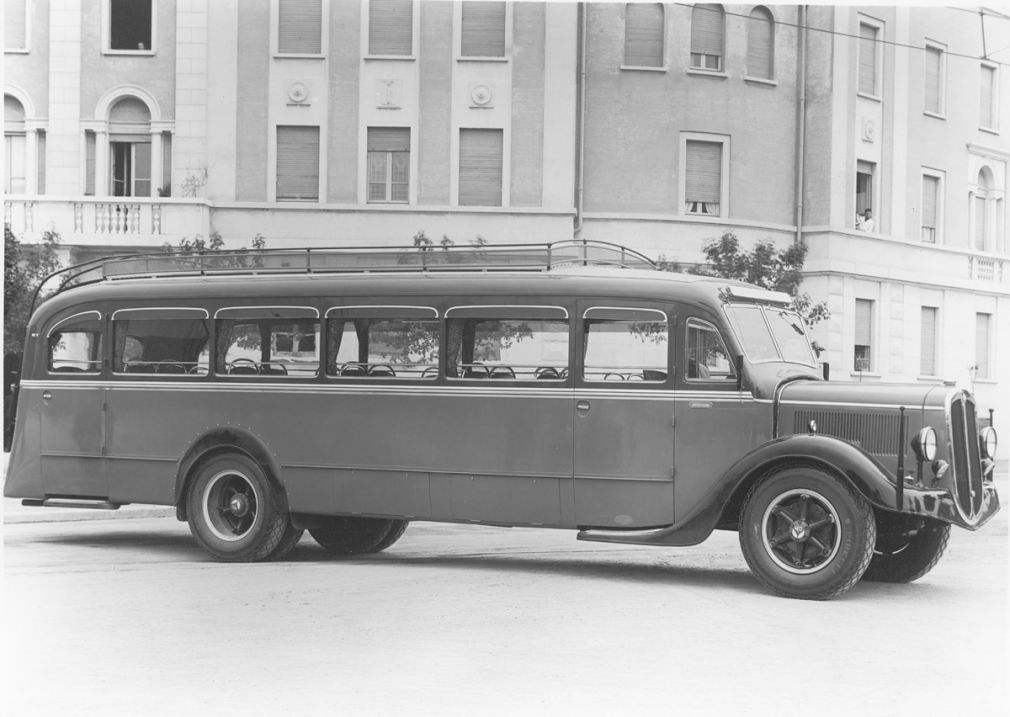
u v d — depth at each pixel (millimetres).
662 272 10578
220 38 29047
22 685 6859
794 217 31391
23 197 28328
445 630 8297
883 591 10203
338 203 28938
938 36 34031
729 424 10055
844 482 9445
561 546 13922
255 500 11695
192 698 6574
